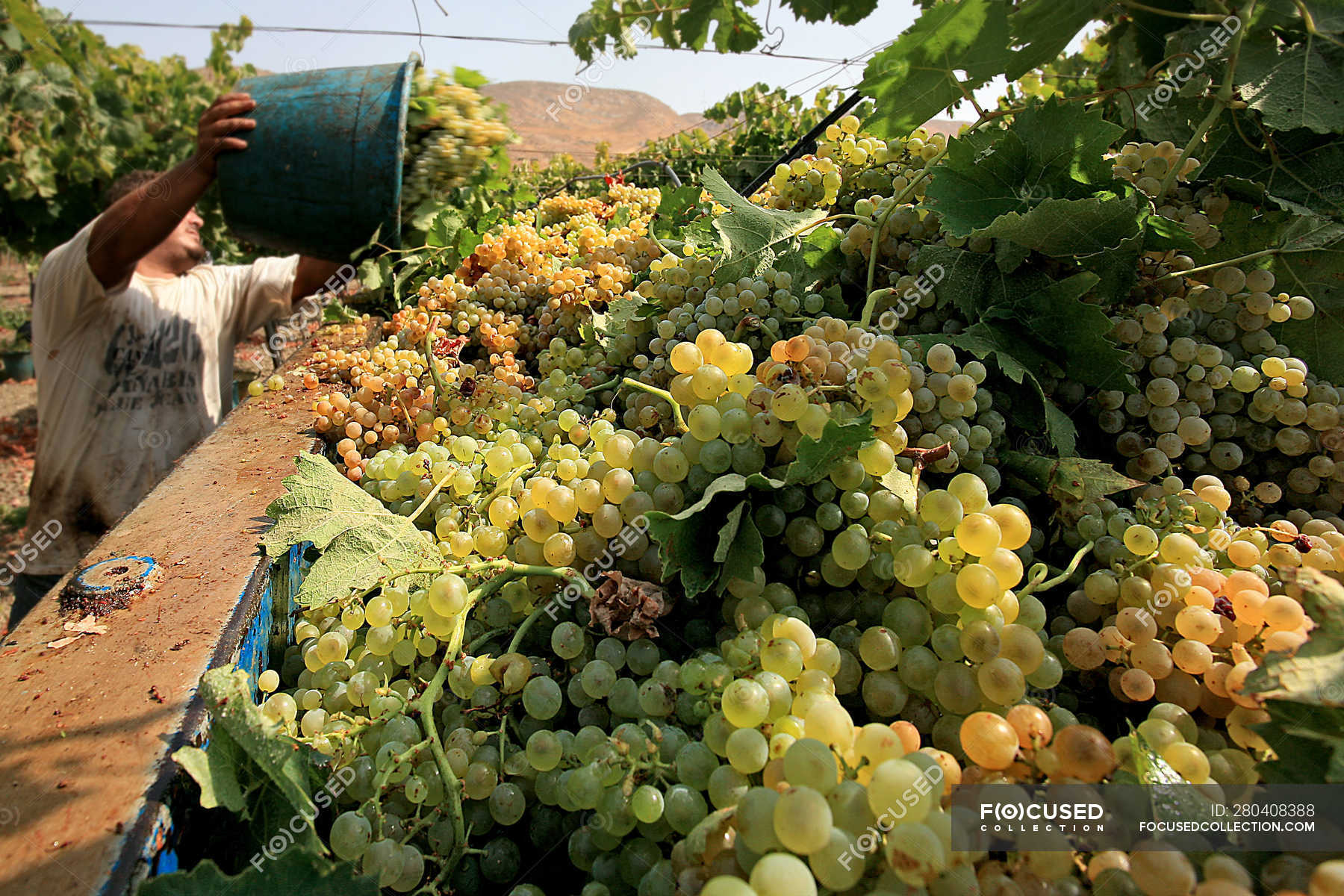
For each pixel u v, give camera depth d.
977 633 0.75
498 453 1.23
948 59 1.38
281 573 1.26
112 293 2.69
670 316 1.36
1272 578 0.89
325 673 1.00
